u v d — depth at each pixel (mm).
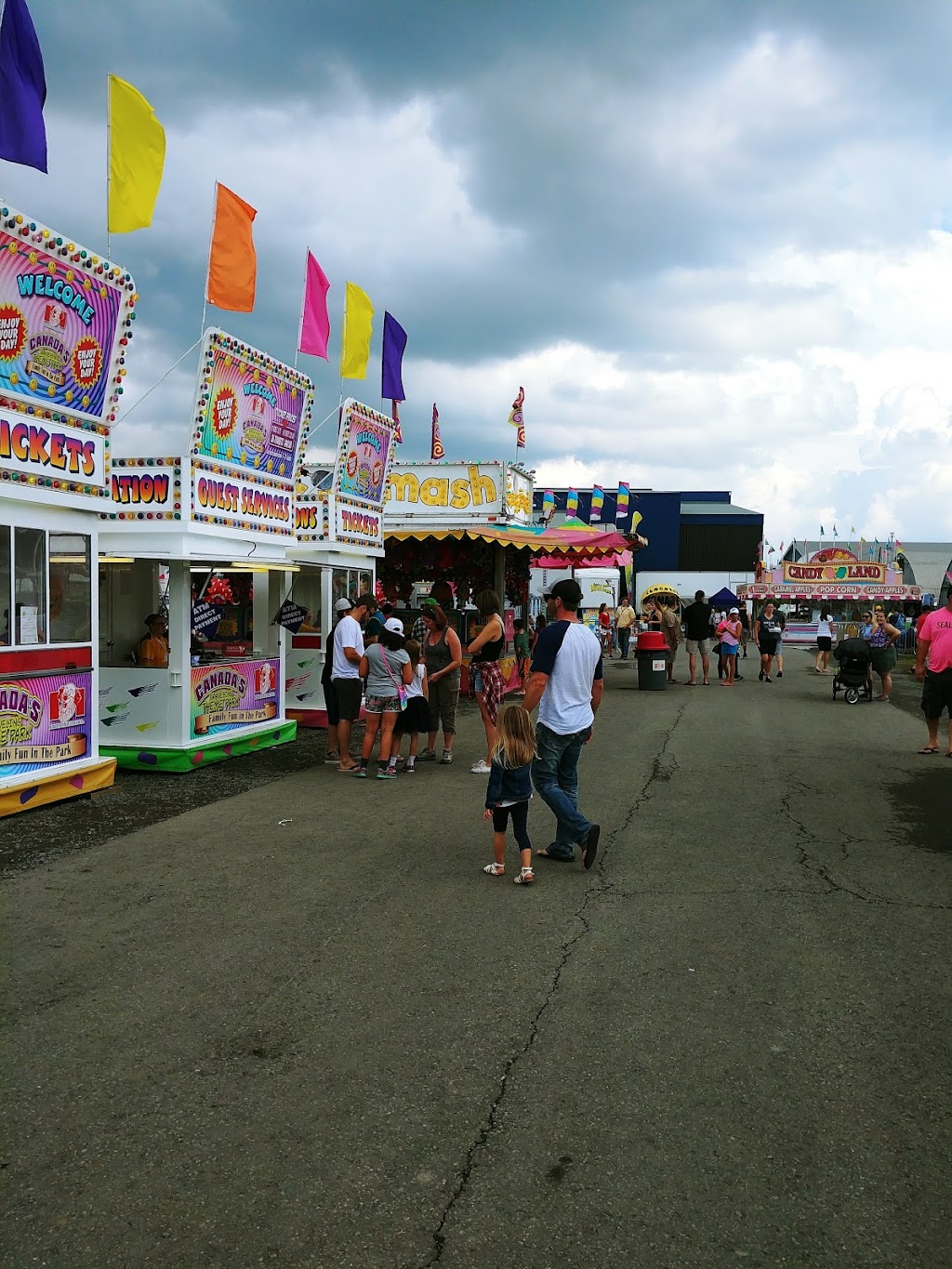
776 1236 2742
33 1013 4195
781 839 7223
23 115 7352
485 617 9625
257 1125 3324
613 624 31250
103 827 7512
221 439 9938
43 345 7680
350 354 13250
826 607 44969
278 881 6105
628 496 31531
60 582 8359
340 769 10016
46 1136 3256
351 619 10023
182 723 9867
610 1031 4035
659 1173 3039
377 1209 2869
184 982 4531
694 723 14070
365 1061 3777
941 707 11227
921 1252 2674
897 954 4891
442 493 20281
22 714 7934
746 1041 3938
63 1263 2635
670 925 5320
